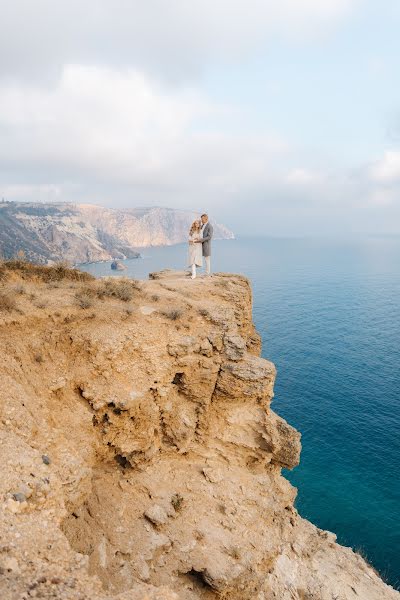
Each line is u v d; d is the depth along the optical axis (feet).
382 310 450.30
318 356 288.51
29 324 45.78
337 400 216.13
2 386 36.27
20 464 29.14
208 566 43.52
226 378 59.21
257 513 55.57
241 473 58.95
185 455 55.21
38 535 24.49
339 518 134.72
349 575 73.87
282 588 53.31
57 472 33.42
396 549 122.21
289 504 69.92
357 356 287.28
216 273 90.48
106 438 44.98
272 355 291.79
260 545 52.34
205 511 50.11
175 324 57.82
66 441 37.55
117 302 57.88
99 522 41.63
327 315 424.46
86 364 46.37
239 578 44.96
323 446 174.40
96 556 37.50
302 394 224.53
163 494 48.19
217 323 62.08
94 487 44.57
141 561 40.50
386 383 237.66
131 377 48.14
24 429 34.58
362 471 157.69
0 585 19.69
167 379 52.37
